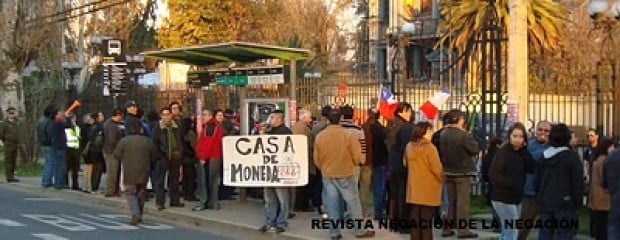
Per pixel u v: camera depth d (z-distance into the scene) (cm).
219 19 5300
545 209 1083
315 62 5184
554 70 3244
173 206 1762
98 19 3847
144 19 5325
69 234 1432
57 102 3158
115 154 1599
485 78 1888
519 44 1762
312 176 1647
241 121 1841
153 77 3678
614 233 1076
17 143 2519
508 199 1125
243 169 1443
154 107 2838
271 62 2141
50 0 3375
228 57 1836
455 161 1314
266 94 2275
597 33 3875
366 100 2319
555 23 4041
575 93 2458
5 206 1881
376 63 6156
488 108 1955
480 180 1762
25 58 3275
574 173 1066
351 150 1323
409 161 1198
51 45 3294
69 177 2441
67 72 3338
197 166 1761
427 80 2838
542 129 1252
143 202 1616
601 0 1850
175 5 5272
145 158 1595
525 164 1123
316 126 1623
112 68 2630
